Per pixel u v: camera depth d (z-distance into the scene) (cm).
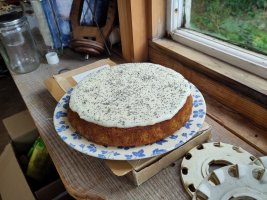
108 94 33
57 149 34
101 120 28
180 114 30
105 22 57
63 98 38
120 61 55
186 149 32
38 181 55
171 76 35
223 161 30
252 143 33
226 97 39
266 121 34
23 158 57
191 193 27
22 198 48
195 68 42
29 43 58
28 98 45
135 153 28
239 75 37
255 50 38
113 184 30
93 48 54
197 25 48
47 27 58
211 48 42
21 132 56
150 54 53
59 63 56
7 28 52
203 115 32
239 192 23
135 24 48
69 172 31
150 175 30
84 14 56
